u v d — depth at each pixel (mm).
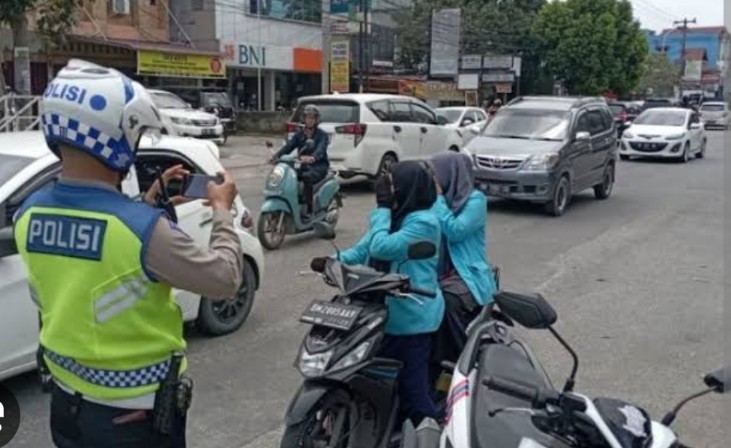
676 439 2426
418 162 3822
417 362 3836
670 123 23562
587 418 2139
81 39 25562
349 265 3729
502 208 13250
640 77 53312
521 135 13172
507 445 2293
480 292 4105
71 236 2154
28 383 5008
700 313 7012
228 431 4465
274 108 39312
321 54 40438
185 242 2209
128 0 30078
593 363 5684
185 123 23609
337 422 3568
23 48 14945
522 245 10062
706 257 9469
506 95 48625
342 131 14336
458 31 41781
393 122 15188
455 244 4152
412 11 47875
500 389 2295
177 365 2291
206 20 33875
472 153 12703
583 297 7535
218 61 31453
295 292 7473
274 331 6270
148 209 2195
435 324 3822
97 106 2119
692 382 5332
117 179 2238
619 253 9664
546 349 5965
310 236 10383
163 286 2221
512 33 49250
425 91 41719
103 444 2234
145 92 2287
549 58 49469
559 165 12469
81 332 2178
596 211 13219
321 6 39656
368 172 14531
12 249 3955
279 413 4719
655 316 6910
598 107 14641
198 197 2463
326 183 9852
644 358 5805
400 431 3844
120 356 2186
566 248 9906
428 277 3836
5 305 4551
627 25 50188
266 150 24984
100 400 2219
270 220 9367
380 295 3588
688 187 16797
